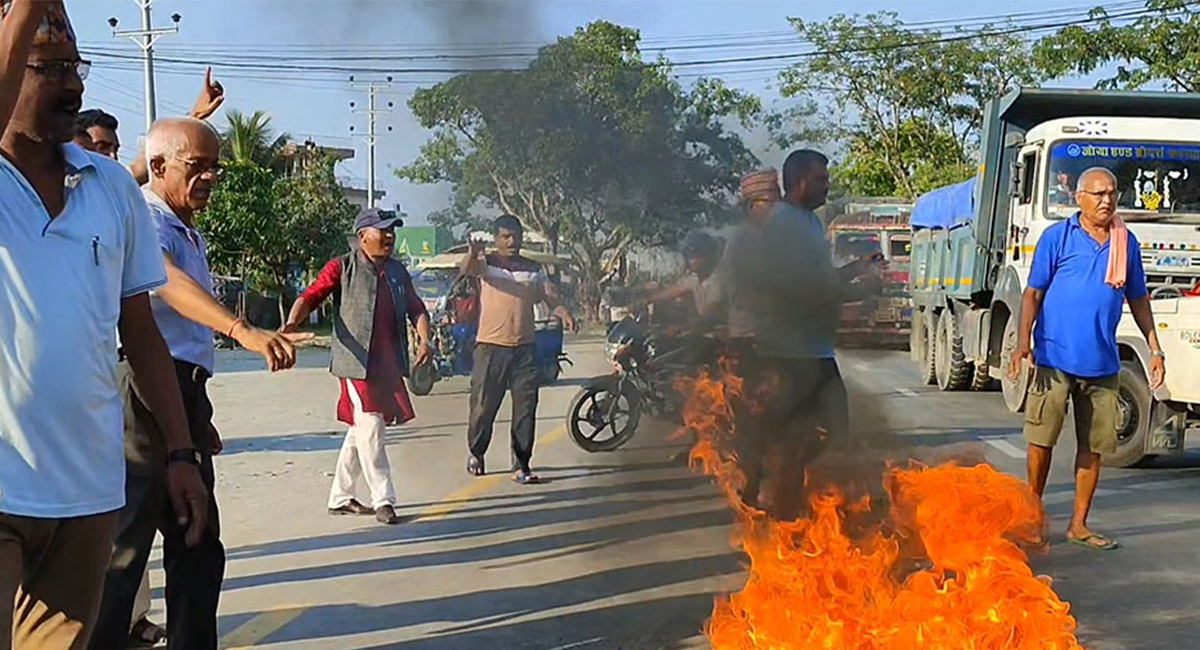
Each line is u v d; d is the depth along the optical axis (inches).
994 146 542.0
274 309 1205.7
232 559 254.5
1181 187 458.3
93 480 116.3
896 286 392.8
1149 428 365.4
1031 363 268.1
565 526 284.2
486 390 349.1
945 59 1263.5
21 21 103.4
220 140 172.9
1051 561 250.8
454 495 324.2
